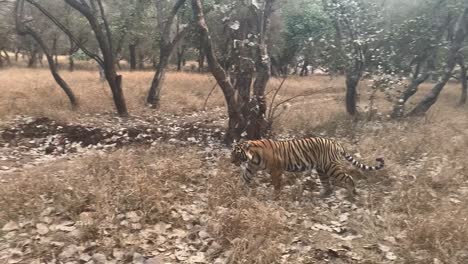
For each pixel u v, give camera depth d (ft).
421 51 49.03
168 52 49.65
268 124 30.68
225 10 32.37
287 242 16.87
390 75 42.63
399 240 17.11
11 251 15.47
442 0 50.75
